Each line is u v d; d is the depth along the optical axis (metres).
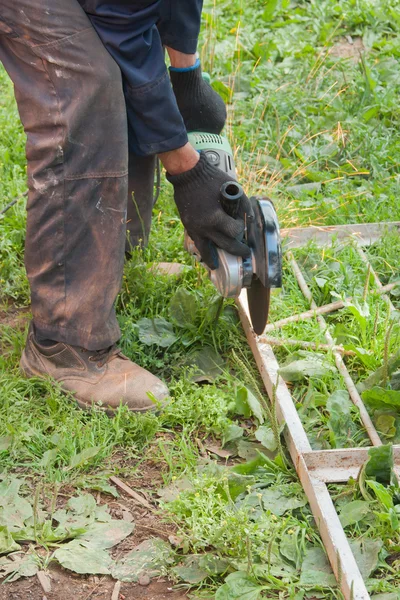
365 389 2.97
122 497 2.59
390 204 4.12
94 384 2.92
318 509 2.37
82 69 2.54
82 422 2.88
